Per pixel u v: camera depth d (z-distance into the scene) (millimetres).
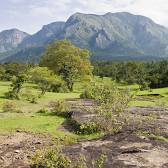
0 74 126375
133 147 22750
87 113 39156
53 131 31312
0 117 39094
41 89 83500
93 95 31062
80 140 27516
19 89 68000
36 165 19391
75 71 98188
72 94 80125
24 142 26531
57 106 43188
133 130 28500
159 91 90125
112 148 22688
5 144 25734
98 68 158000
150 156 20953
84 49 107375
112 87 31078
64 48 107312
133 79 128375
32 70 77125
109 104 29812
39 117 39469
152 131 28281
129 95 31453
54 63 103250
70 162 18953
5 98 62750
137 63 146000
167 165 19406
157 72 137250
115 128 28641
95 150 22188
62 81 92250
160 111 42812
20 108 49625
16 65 130125
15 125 33688
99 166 18453
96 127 30438
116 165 19250
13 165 20422
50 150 19781
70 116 39344
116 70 147875
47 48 110500
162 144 23781
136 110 42844
